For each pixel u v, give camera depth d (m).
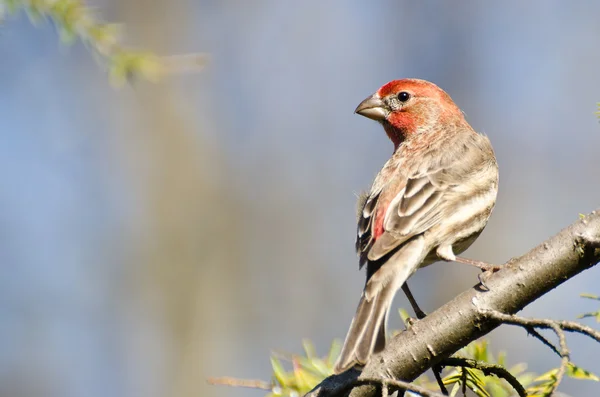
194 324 17.00
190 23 18.62
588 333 5.18
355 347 5.86
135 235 17.58
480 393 6.12
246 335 17.00
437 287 15.44
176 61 8.14
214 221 17.75
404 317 6.50
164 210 17.72
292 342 16.95
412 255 7.09
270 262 17.45
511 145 17.14
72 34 7.47
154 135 18.05
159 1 18.50
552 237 6.02
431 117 9.42
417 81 9.54
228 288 17.28
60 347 16.53
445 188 7.53
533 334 5.46
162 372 16.59
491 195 7.88
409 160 7.81
